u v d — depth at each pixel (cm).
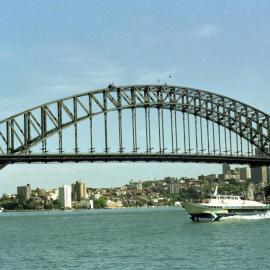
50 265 8338
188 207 17975
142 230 15112
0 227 19112
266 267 7688
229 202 18075
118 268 7881
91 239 12394
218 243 10794
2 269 8081
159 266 7969
